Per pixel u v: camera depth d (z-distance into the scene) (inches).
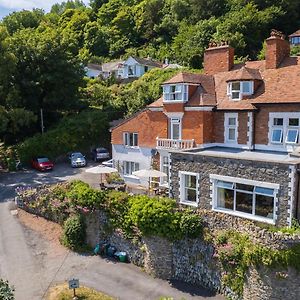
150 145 1294.3
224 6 3282.5
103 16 4539.9
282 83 1045.8
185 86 1149.7
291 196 764.6
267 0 2920.8
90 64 3501.5
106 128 2190.0
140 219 933.2
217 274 836.6
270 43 1122.0
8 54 1873.8
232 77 1099.9
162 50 3592.5
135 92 2444.6
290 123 986.7
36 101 2192.4
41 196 1259.2
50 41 2230.6
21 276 913.5
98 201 1062.4
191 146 1131.3
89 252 1051.9
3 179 1684.3
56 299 805.9
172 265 917.2
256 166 818.2
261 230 749.9
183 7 3747.5
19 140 2171.5
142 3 4298.7
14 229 1175.0
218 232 839.1
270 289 732.0
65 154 2048.5
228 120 1112.8
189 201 973.8
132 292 842.8
